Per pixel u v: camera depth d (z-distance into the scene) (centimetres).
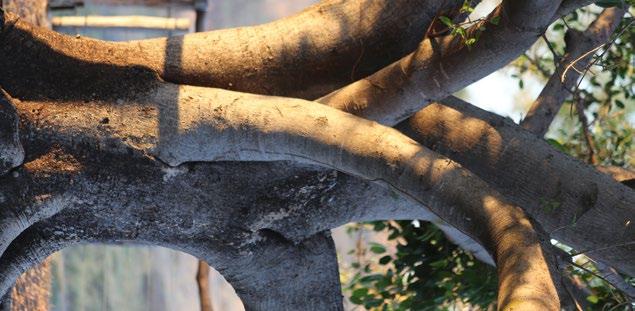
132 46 601
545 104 734
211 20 2036
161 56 599
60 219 601
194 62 601
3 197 571
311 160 566
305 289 680
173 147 579
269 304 685
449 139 595
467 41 529
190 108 579
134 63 589
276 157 577
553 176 578
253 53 606
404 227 870
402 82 566
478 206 501
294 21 616
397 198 646
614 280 610
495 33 528
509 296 437
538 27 519
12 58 576
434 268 848
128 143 577
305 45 605
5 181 570
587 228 573
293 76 608
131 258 1992
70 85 581
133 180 585
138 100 582
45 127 572
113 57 589
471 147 592
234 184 609
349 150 545
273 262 660
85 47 589
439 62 554
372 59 607
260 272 663
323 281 682
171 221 609
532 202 582
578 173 578
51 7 1160
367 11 605
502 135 591
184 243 628
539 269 450
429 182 520
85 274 1853
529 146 587
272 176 613
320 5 620
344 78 611
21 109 571
